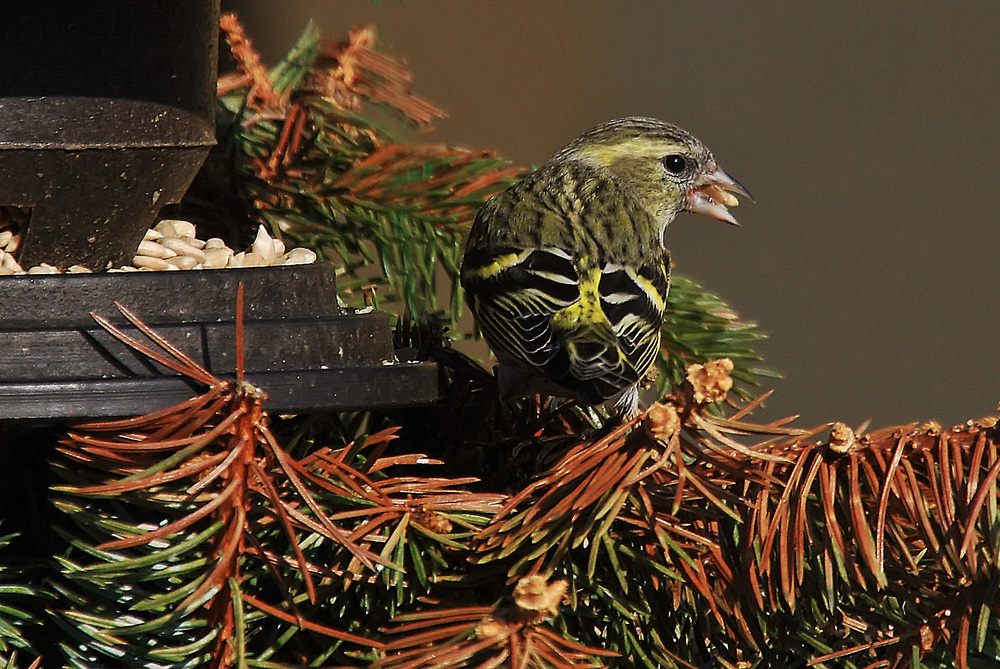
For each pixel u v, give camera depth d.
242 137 2.52
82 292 2.44
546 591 2.42
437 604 2.43
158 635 2.43
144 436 2.43
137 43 2.45
